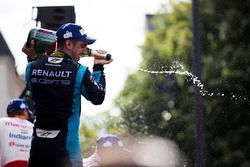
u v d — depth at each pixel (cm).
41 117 916
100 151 1030
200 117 2734
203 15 4447
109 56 958
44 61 934
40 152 910
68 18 1756
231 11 4450
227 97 2939
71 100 916
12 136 1266
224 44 4353
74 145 914
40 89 923
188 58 2917
